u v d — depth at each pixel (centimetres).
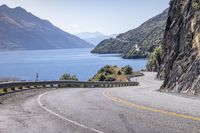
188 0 3553
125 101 1828
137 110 1364
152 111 1316
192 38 3030
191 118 1108
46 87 3884
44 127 1020
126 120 1108
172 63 3269
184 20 3419
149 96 2336
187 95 2406
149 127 970
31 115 1286
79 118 1191
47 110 1445
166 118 1120
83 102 1819
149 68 14300
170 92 2902
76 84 4706
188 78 2738
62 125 1049
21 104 1717
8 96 2247
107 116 1217
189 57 2920
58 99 2056
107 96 2344
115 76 9012
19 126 1041
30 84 3378
